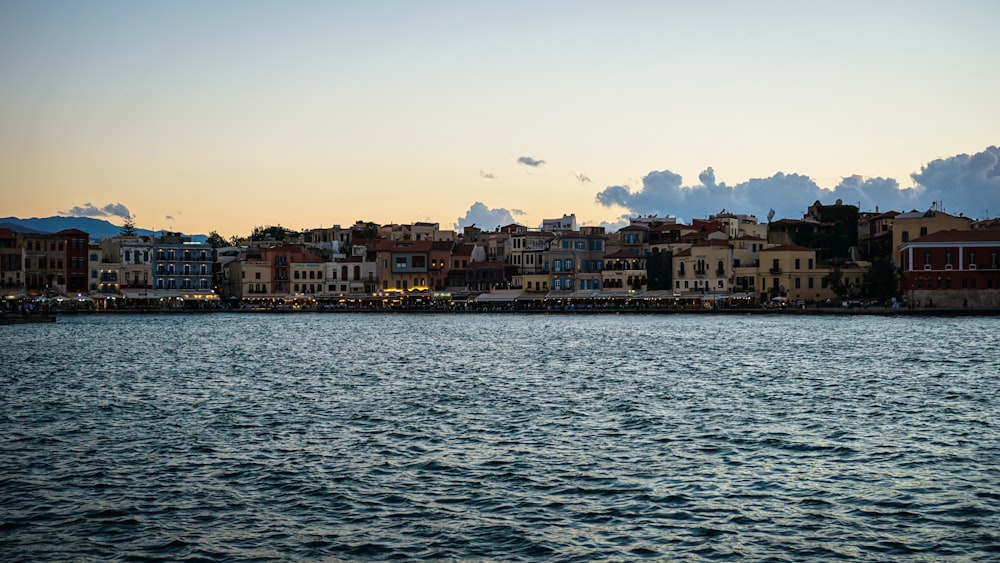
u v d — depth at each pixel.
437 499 42.16
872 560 34.84
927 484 43.75
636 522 38.91
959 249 174.88
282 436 55.56
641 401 68.06
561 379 81.94
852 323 158.00
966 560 34.78
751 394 71.38
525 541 36.91
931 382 77.00
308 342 129.88
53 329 159.88
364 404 67.69
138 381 81.94
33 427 58.44
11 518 39.69
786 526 38.28
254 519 39.62
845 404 65.88
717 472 46.22
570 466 47.66
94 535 37.78
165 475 46.38
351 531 38.12
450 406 66.50
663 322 172.62
